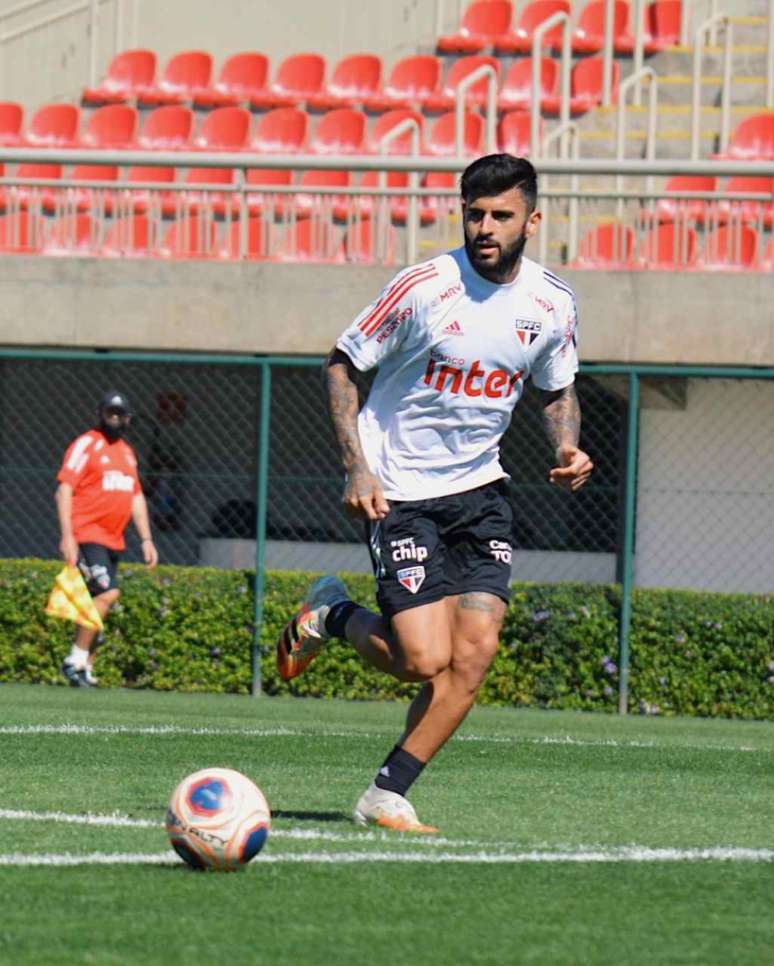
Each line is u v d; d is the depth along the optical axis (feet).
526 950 46.11
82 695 151.74
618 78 270.05
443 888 55.16
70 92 293.43
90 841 63.36
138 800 77.00
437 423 68.44
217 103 285.43
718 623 155.74
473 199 66.39
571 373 71.31
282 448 216.13
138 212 232.94
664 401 190.49
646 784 90.48
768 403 189.57
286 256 198.59
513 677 158.51
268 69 290.76
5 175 252.83
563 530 201.16
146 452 219.20
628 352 172.45
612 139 247.91
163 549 218.38
